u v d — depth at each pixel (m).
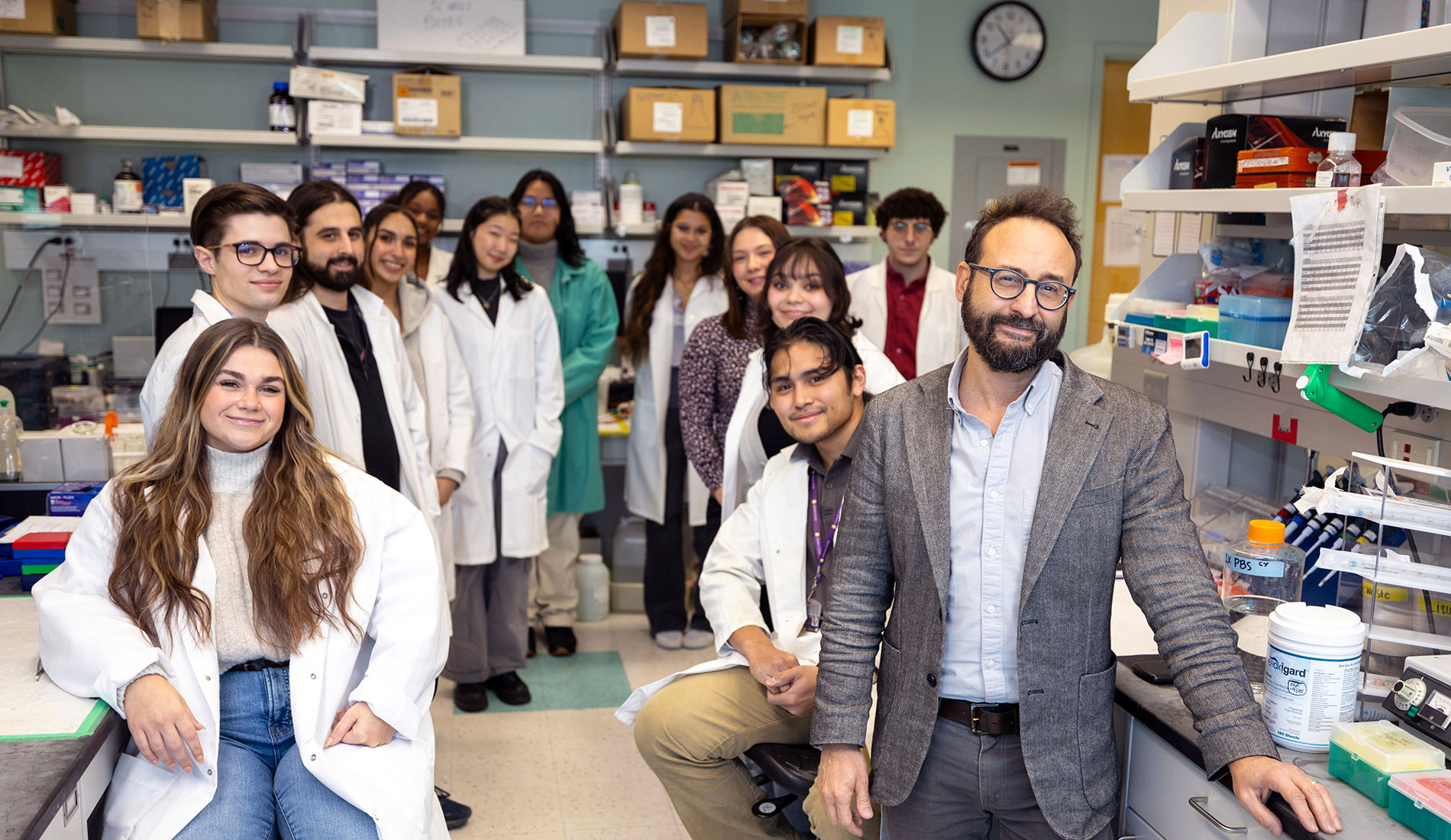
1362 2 1.95
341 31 4.20
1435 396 1.40
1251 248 2.22
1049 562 1.31
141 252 2.50
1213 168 1.98
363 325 2.49
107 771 1.51
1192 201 1.95
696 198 3.52
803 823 1.96
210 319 2.02
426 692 1.71
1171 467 1.33
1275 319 1.77
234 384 1.60
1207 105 2.24
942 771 1.42
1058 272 1.26
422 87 3.98
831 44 4.24
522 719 3.12
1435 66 1.57
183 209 3.95
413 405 2.61
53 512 2.19
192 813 1.49
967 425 1.38
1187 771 1.38
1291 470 2.26
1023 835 1.44
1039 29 4.80
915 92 4.80
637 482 3.72
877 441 1.46
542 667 3.52
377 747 1.62
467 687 3.21
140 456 2.42
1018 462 1.35
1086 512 1.30
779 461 2.05
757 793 1.95
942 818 1.46
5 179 3.83
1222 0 2.28
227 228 2.01
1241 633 1.67
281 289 2.08
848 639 1.47
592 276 3.62
